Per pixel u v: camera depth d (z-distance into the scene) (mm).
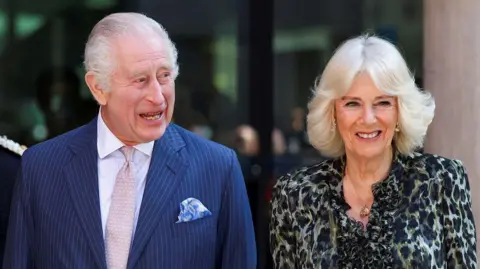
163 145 9617
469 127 13047
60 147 9680
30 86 22531
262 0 24391
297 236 9953
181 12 23969
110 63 8883
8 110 22328
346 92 9469
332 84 9586
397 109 9602
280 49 24562
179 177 9445
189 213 9297
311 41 24375
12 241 9516
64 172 9469
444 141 13234
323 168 10125
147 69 8875
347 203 9883
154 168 9445
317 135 10023
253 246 9930
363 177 9867
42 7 22891
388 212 9594
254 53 24562
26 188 9508
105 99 9180
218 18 24281
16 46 22781
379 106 9539
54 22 22938
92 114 22406
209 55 24344
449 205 9609
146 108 8953
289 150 24156
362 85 9414
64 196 9367
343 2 23719
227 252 9711
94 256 9141
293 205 9984
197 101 24344
